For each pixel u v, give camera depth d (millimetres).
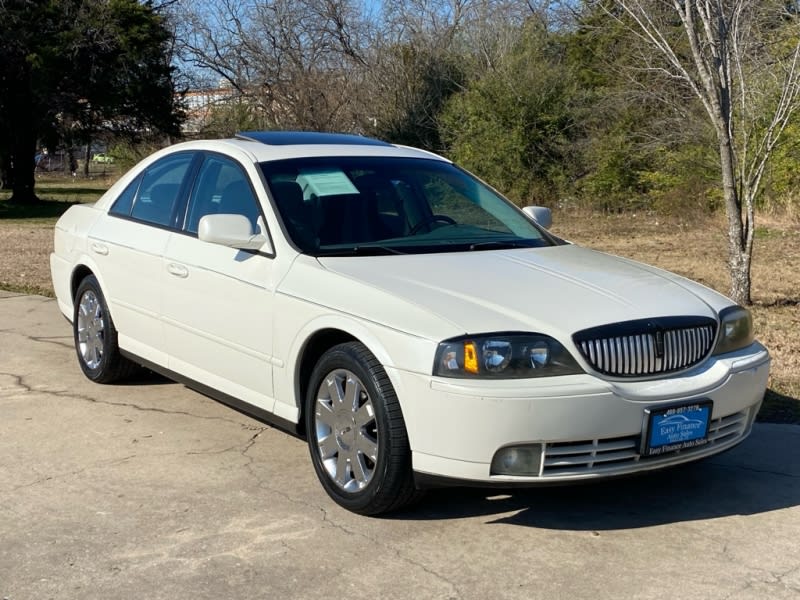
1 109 29891
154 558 3902
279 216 4934
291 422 4734
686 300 4477
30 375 6770
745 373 4379
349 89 30016
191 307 5340
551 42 26328
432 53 29516
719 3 9109
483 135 24906
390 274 4449
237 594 3607
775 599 3607
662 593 3646
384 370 4117
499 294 4230
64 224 7027
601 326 4035
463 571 3814
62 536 4109
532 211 5848
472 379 3855
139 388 6480
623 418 3955
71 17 27828
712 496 4676
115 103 29016
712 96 9281
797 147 18031
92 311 6523
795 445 5430
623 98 22641
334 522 4273
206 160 5672
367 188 5293
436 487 4059
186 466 4984
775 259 14109
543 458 3896
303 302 4523
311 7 30656
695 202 21234
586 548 4047
